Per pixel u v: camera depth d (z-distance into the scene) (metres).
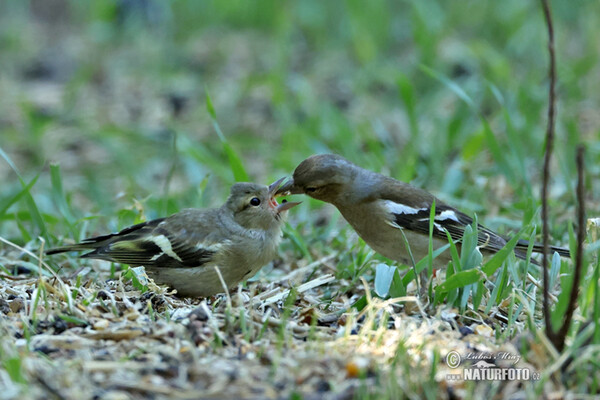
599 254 8.83
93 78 23.42
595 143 16.14
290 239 12.17
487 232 11.06
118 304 9.32
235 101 21.47
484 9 24.80
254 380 7.51
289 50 24.22
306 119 19.27
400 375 7.51
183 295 10.43
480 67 21.56
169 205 13.05
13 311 9.14
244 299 9.92
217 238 10.20
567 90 20.03
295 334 8.59
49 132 20.14
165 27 26.31
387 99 21.28
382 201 10.91
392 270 9.45
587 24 24.12
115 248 10.27
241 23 26.84
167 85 22.86
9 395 6.96
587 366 7.69
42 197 16.16
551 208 13.52
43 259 11.46
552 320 8.03
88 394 7.16
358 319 9.05
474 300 9.33
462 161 15.23
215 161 16.20
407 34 24.44
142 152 19.39
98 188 16.31
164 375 7.58
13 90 22.41
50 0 29.33
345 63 23.77
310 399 7.15
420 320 8.99
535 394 7.25
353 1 24.14
